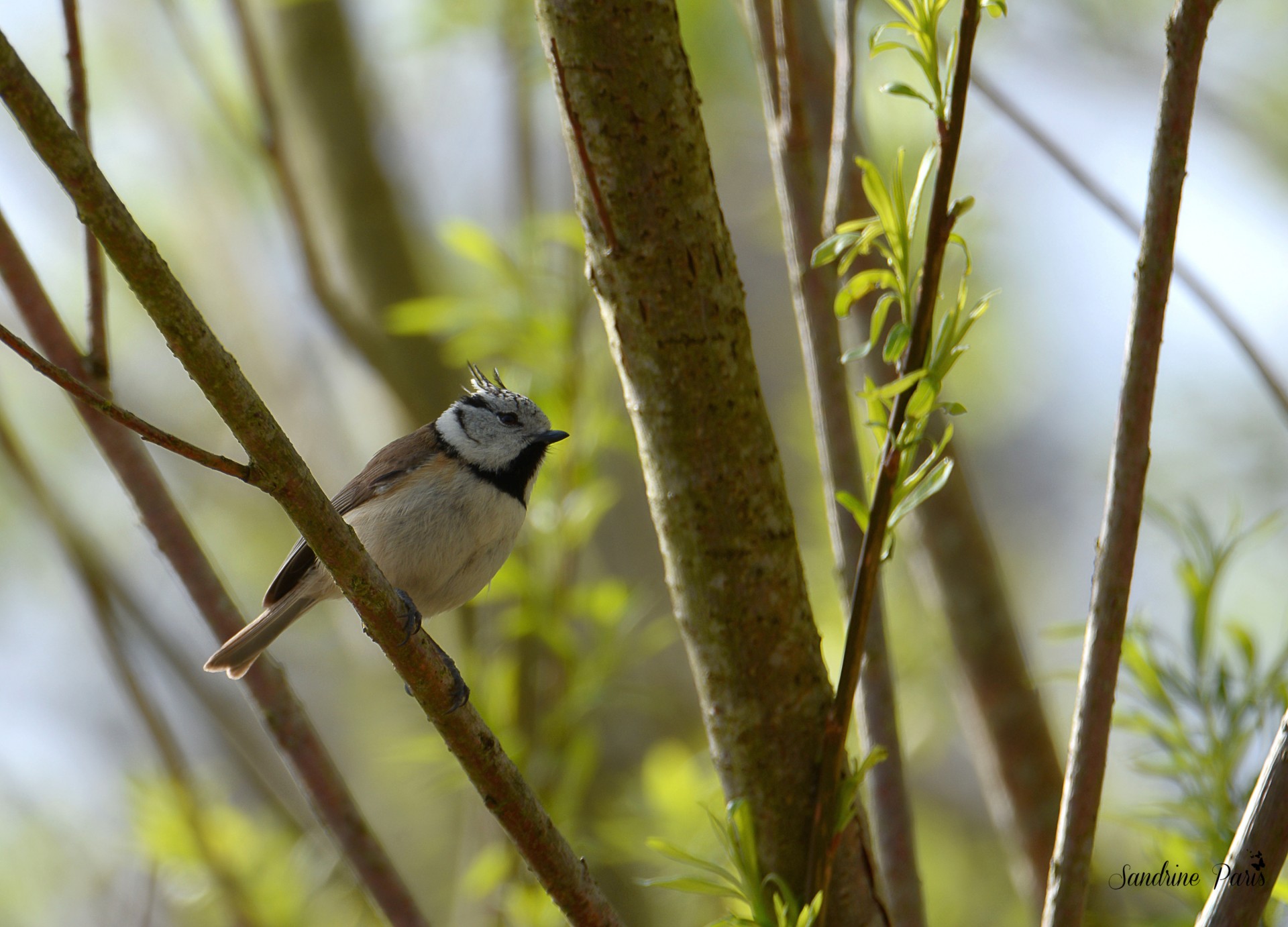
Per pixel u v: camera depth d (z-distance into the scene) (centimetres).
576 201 545
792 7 643
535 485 974
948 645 799
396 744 1157
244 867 898
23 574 1608
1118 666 492
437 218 1522
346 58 1295
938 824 1370
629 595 1033
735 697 548
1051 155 741
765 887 541
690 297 527
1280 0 1265
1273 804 437
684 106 521
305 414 1443
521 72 1094
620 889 1074
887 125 1047
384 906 687
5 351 1530
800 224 651
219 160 1441
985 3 457
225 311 1470
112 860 1288
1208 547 684
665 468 543
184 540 751
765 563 544
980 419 1449
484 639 1084
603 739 1181
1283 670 684
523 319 985
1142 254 493
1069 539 1634
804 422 1184
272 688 719
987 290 1253
